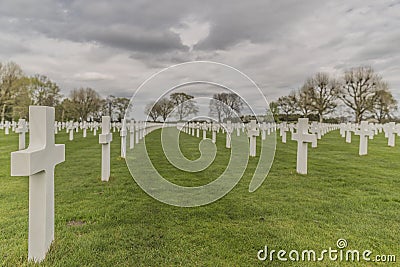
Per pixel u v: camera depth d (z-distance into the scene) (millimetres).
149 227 3145
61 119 39375
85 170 6410
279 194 4578
